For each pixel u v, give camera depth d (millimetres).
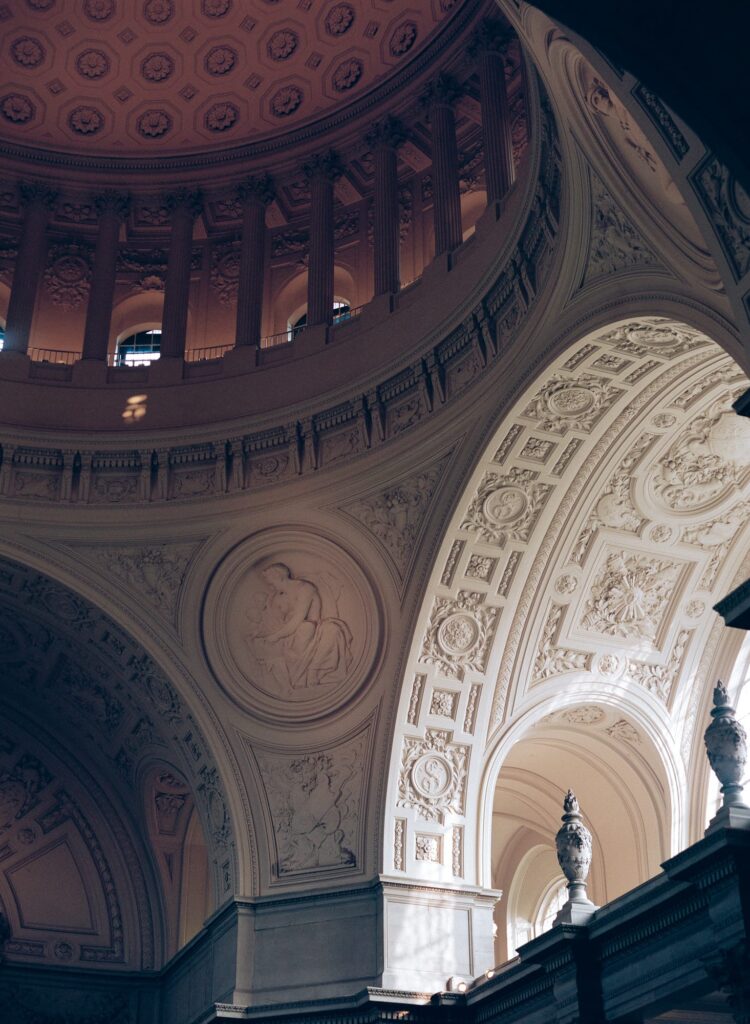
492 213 22812
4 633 26797
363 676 23406
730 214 10547
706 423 20359
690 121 5375
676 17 5242
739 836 13867
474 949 21875
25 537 24500
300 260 30016
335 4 28703
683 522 22109
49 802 28422
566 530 22094
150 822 28281
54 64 29609
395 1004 20781
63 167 29594
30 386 25938
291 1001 21562
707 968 14258
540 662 23219
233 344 29594
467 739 23156
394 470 23125
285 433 24547
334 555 23875
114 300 30234
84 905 27922
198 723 24109
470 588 22547
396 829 22500
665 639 23625
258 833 23406
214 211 30328
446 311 22906
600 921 16781
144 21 29438
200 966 24438
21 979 26812
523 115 27047
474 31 26109
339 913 22188
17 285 27797
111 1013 26969
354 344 24766
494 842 30438
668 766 24281
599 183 16453
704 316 14914
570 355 19062
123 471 25078
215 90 29984
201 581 24500
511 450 21125
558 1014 17422
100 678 26438
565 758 25938
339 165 28812
